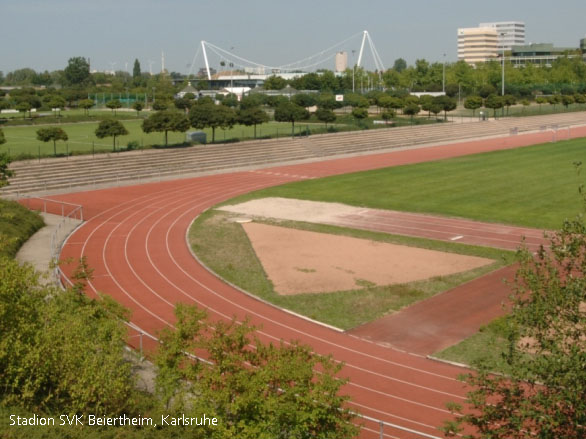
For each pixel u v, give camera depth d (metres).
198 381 19.80
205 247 48.41
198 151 89.12
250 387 18.02
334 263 44.00
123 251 47.47
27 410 19.33
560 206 58.09
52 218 56.94
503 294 37.25
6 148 92.81
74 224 54.91
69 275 41.44
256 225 54.66
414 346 30.94
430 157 91.25
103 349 21.55
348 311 35.56
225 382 18.97
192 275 42.25
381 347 30.92
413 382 27.17
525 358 25.23
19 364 20.20
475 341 31.16
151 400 21.59
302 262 44.38
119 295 38.38
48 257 44.75
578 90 186.00
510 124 131.50
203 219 57.06
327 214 58.09
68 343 20.70
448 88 189.75
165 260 45.41
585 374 15.28
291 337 32.22
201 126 94.94
